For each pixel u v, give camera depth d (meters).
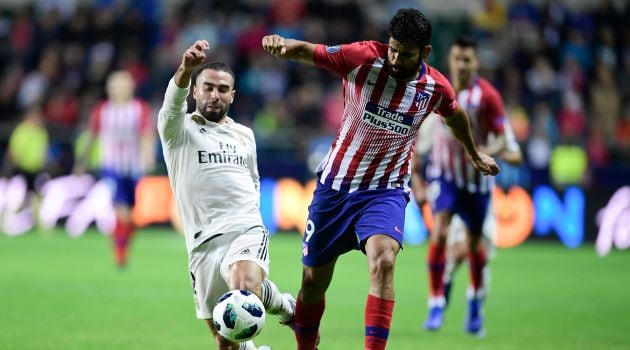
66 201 71.56
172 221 70.75
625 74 84.12
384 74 22.00
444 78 22.66
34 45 83.69
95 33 82.69
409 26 21.22
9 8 92.50
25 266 50.72
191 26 82.94
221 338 22.36
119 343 28.31
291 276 46.62
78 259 54.81
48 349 26.98
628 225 67.12
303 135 71.50
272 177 69.69
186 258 56.06
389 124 22.34
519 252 63.56
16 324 31.72
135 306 36.84
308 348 24.00
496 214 66.12
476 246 31.86
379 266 21.44
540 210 67.38
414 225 67.94
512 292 43.91
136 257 56.44
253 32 81.31
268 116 75.56
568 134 75.19
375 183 22.58
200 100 23.08
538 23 85.81
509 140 32.38
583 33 85.38
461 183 32.19
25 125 71.31
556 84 80.56
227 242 22.33
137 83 78.75
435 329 32.47
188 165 22.64
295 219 69.19
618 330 32.69
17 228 71.81
